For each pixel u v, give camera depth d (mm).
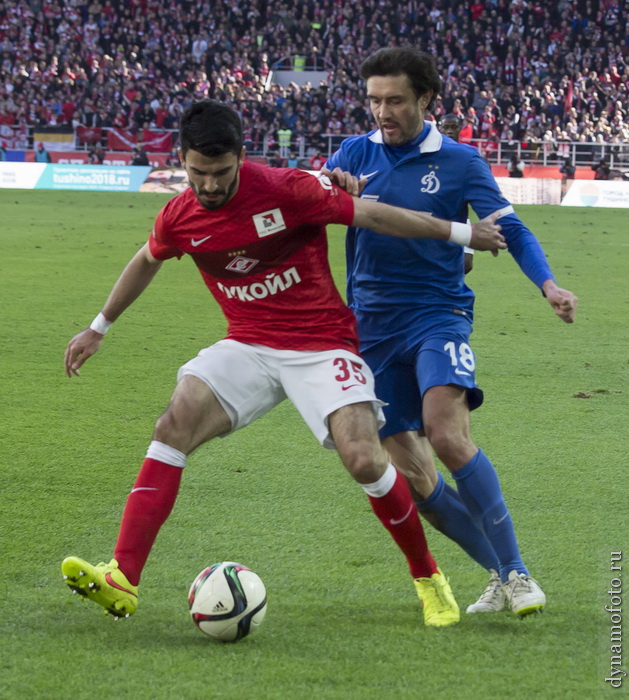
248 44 123375
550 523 16031
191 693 9773
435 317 13438
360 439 11773
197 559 14344
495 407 23969
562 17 120562
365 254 13742
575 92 112500
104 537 15188
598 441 21172
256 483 18047
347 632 11602
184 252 12602
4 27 119875
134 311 36062
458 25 120750
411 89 13266
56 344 30000
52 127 103875
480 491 12273
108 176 96250
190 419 12195
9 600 12570
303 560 14344
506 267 51531
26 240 56188
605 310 38312
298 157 104188
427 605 12070
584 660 10734
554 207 88812
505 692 9852
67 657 10711
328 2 124750
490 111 108312
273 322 12461
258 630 11633
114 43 120812
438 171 13656
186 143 10992
